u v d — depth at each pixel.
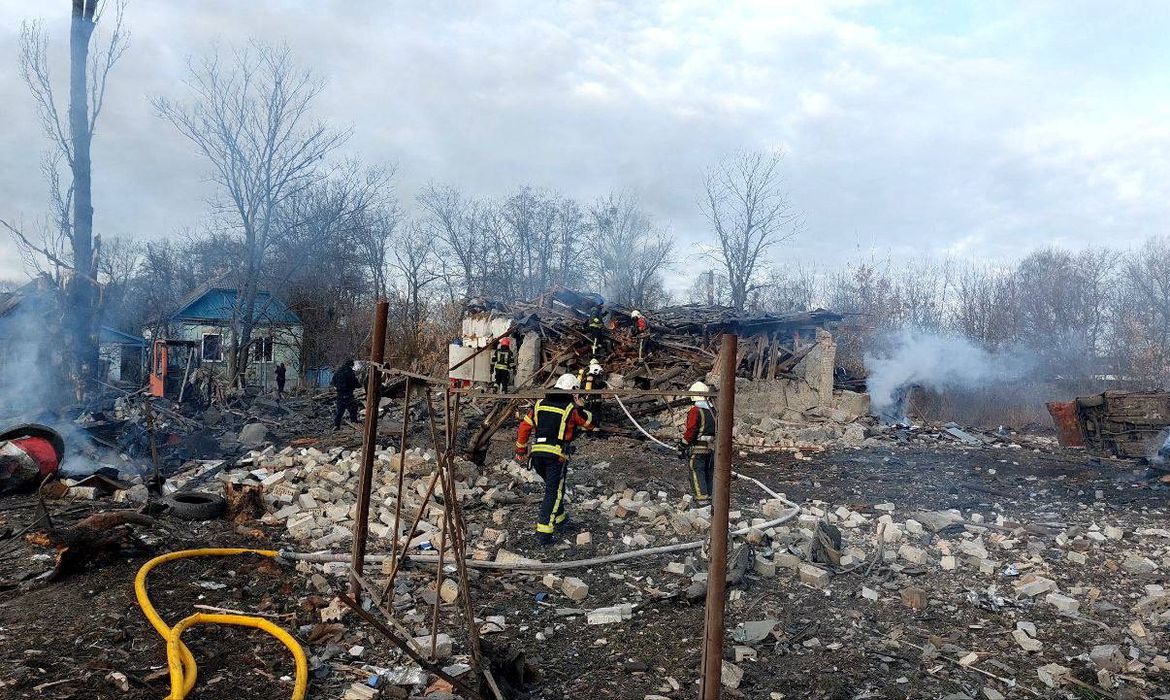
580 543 7.01
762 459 12.51
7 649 4.09
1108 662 4.69
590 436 13.88
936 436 15.60
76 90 14.83
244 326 30.12
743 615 5.42
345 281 36.47
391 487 8.55
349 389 15.55
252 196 30.33
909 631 5.21
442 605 5.39
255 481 8.76
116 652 4.18
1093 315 25.94
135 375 31.17
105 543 5.55
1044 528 7.96
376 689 4.07
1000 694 4.34
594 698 4.17
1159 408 13.04
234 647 4.41
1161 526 8.35
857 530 7.79
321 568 5.88
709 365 15.51
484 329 18.69
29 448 7.94
